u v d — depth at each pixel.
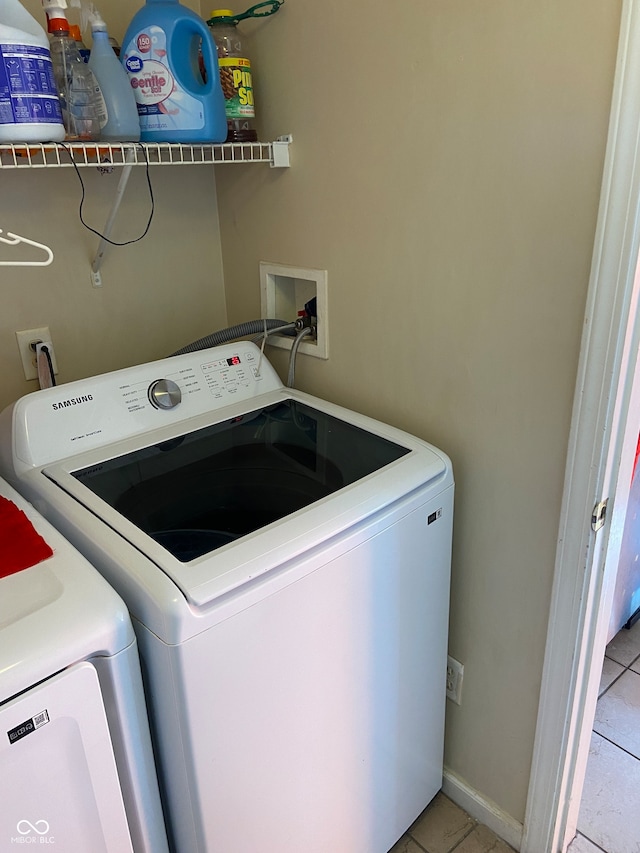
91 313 1.50
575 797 1.41
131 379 1.30
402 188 1.22
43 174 1.35
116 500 1.08
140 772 0.91
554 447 1.13
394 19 1.13
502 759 1.45
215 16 1.35
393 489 1.11
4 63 0.97
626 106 0.88
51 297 1.43
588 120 0.94
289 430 1.36
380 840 1.40
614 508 1.12
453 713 1.53
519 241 1.07
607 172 0.92
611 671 1.96
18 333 1.40
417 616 1.26
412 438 1.28
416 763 1.43
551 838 1.41
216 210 1.67
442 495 1.21
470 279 1.16
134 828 0.94
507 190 1.06
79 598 0.82
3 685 0.72
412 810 1.48
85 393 1.23
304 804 1.15
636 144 0.88
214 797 0.97
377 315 1.36
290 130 1.40
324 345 1.50
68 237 1.42
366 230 1.31
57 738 0.79
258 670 0.97
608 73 0.90
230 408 1.41
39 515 1.00
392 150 1.21
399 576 1.17
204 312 1.73
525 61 0.98
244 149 1.47
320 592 1.02
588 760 1.69
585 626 1.20
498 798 1.50
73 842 0.85
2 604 0.81
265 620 0.95
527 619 1.29
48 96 1.02
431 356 1.28
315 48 1.28
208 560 0.91
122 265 1.53
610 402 1.03
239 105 1.36
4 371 1.40
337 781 1.21
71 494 1.08
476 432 1.25
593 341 1.01
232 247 1.67
